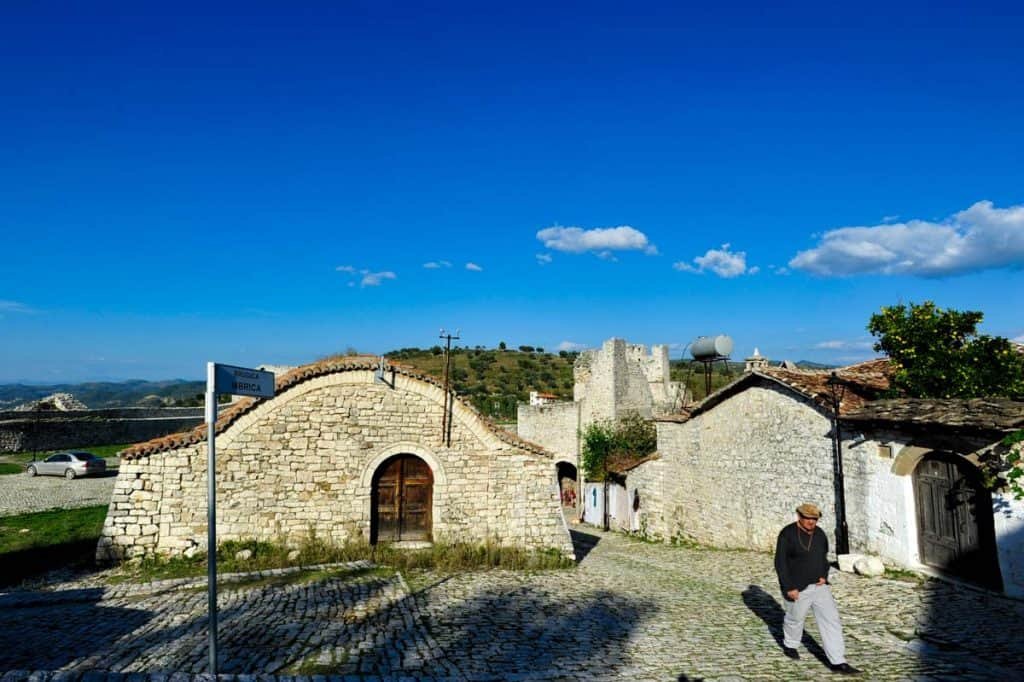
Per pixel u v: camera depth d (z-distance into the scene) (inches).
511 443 711.1
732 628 395.2
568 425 1546.5
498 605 461.7
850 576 515.8
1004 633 354.6
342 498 658.8
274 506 639.1
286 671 300.4
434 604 456.4
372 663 315.6
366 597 460.8
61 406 2053.4
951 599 427.5
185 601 438.6
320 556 596.7
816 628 384.8
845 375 700.7
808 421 653.9
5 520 850.8
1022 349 608.1
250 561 579.2
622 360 1454.2
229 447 633.0
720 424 828.0
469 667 313.7
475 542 688.4
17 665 303.7
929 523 500.4
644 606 463.5
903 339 624.1
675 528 943.7
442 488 690.8
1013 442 414.3
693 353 1182.9
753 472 751.7
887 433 538.6
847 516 588.7
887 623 386.6
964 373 575.2
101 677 229.5
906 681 287.0
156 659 313.6
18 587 520.1
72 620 391.5
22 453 1782.7
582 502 1470.2
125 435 2073.1
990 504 444.8
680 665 318.3
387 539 681.6
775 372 713.0
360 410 674.2
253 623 380.8
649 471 1027.3
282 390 653.9
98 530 772.0
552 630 392.8
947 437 470.6
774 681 292.5
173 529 603.2
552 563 652.1
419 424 692.7
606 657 334.0
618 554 808.9
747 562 673.6
